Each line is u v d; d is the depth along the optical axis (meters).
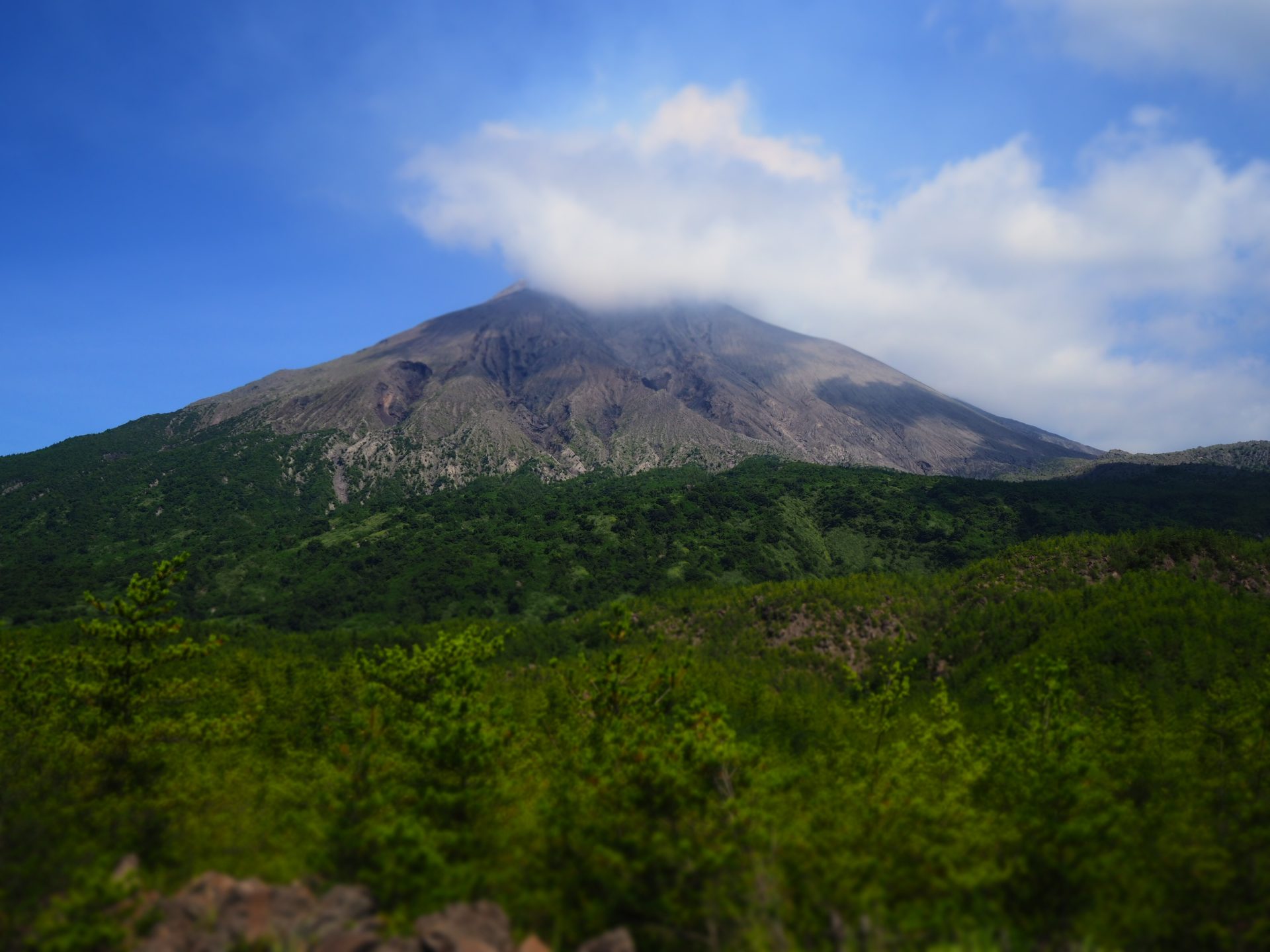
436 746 32.69
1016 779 35.00
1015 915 24.56
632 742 33.47
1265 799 33.41
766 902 22.50
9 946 21.41
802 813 28.89
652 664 50.25
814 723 62.47
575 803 29.86
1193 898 25.64
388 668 53.97
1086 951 22.00
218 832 29.73
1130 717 54.28
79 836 28.55
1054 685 44.62
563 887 25.73
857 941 22.14
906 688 56.66
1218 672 81.00
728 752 30.23
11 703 44.41
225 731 43.34
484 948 19.52
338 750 39.03
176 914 20.56
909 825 28.30
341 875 26.86
